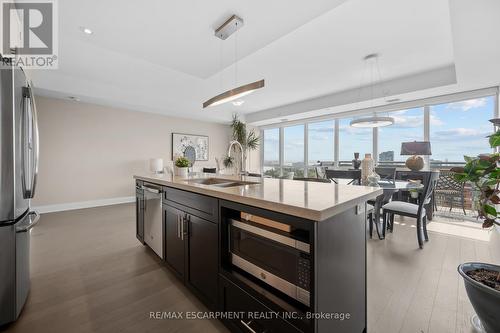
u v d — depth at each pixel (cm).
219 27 223
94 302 169
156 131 612
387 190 290
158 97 550
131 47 261
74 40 288
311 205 101
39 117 446
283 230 116
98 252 258
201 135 709
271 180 221
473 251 259
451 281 195
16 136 145
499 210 317
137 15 208
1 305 140
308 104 579
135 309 162
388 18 245
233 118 709
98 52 326
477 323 143
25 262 163
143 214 263
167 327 145
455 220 389
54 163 463
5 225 141
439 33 273
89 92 448
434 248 269
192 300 172
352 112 563
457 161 421
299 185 177
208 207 153
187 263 177
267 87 481
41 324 146
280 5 189
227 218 144
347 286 121
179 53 276
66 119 477
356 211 129
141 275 208
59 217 411
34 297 173
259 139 796
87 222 379
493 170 127
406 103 474
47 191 456
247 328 126
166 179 227
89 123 505
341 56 336
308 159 673
